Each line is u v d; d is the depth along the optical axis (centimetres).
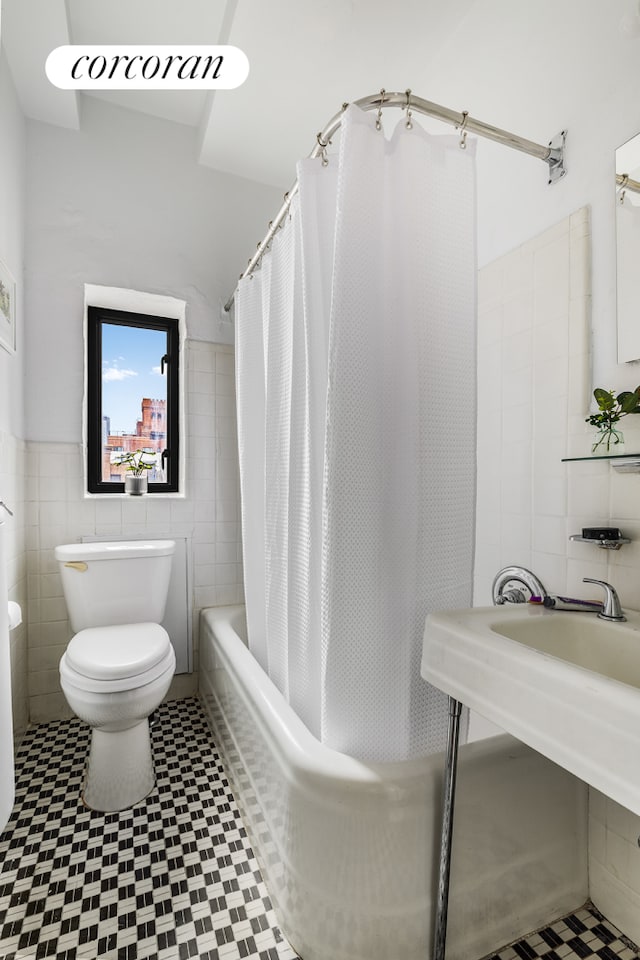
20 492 183
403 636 108
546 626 100
